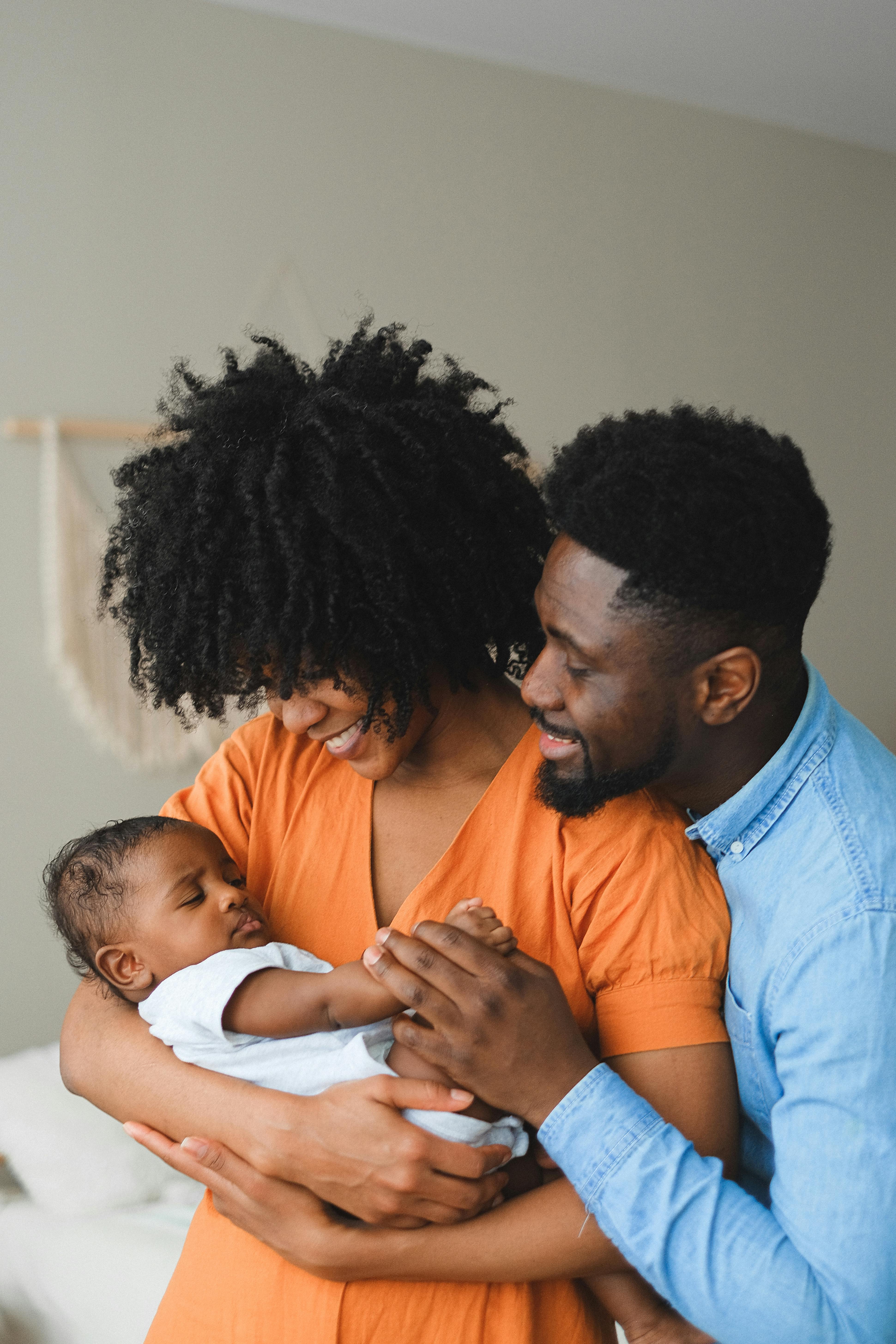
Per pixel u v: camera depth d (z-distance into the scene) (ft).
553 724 2.86
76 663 8.76
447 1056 2.75
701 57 10.39
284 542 2.86
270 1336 2.95
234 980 3.16
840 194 12.22
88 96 8.76
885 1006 2.47
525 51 10.27
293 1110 2.90
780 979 2.68
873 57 10.37
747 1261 2.47
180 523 3.01
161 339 9.05
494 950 2.81
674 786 3.05
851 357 12.33
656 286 11.22
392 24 9.75
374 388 3.18
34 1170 6.04
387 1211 2.80
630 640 2.67
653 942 2.93
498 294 10.45
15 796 8.74
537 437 10.70
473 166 10.30
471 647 3.20
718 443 2.72
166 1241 5.50
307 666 2.93
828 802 2.80
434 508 3.05
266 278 9.43
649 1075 2.86
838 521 12.30
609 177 10.96
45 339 8.67
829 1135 2.46
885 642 12.62
